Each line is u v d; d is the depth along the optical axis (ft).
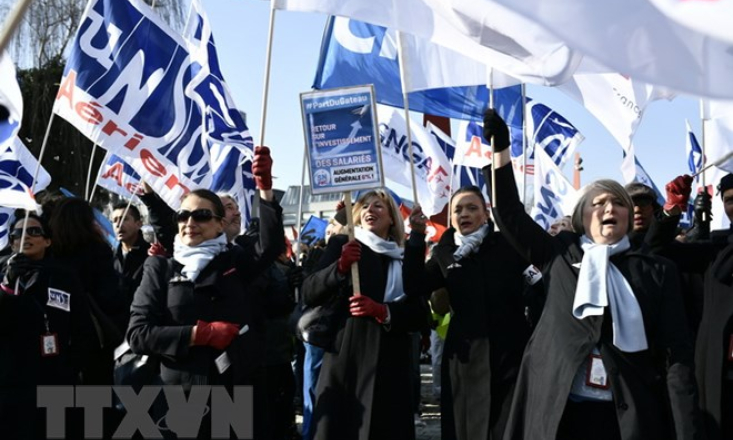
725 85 8.22
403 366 16.30
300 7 14.67
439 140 34.99
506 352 15.30
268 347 20.57
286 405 21.89
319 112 16.39
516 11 8.75
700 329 14.14
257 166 14.67
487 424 15.01
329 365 16.22
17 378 14.34
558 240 12.51
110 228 27.02
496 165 12.98
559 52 11.06
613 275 11.53
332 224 22.58
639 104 19.13
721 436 13.53
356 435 15.62
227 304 14.08
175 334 13.43
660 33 8.29
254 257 14.69
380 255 17.07
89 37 19.30
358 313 15.72
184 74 20.47
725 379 13.61
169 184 20.02
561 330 11.62
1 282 15.39
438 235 32.40
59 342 14.94
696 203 19.03
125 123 19.45
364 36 22.81
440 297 17.78
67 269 15.47
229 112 24.64
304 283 16.61
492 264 15.78
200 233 14.40
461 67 19.25
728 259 13.89
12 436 14.19
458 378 15.44
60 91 18.90
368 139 16.22
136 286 19.22
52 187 73.61
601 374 11.24
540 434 11.22
